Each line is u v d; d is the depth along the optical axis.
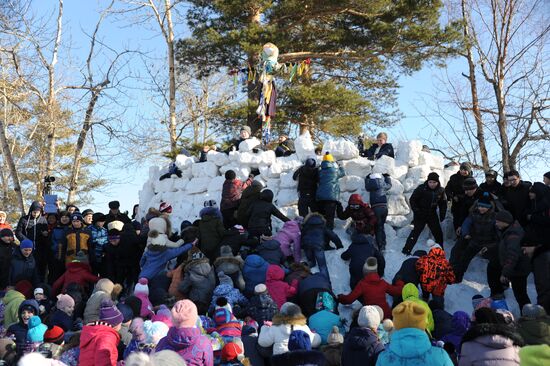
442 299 9.84
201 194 14.84
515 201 11.08
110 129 22.48
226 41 20.30
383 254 11.79
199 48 21.42
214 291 9.80
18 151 29.58
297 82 24.05
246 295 10.08
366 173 13.02
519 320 7.30
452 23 20.20
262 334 7.89
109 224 12.44
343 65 23.62
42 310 9.82
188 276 10.24
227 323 8.42
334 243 11.88
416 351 5.42
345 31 21.34
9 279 11.60
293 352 6.16
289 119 23.41
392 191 12.78
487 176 11.59
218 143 24.50
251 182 13.47
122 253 12.13
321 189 11.94
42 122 21.77
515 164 21.94
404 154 13.20
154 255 11.12
